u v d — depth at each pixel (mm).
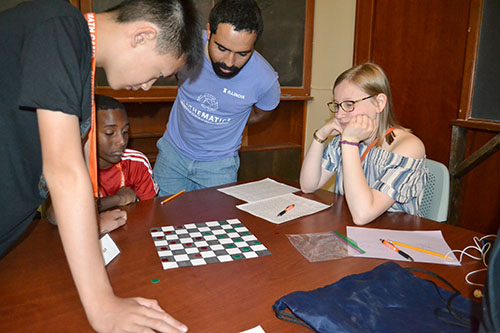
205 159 2229
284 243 1293
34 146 943
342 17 3518
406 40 3021
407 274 1049
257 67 1997
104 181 1849
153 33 913
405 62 3053
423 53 2920
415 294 976
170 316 851
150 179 2021
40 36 781
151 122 3412
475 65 2605
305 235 1357
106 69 967
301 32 3773
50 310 921
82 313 913
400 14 3037
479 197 2693
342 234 1372
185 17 953
